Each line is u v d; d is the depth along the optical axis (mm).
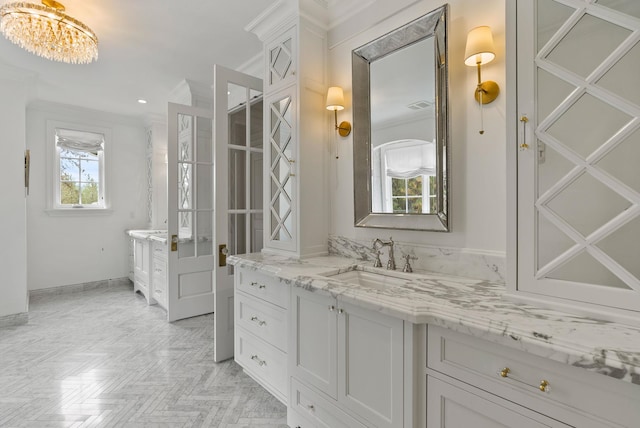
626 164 893
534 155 1016
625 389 698
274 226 2215
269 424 1644
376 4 1845
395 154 1733
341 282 1359
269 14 2066
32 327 2998
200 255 3309
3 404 1796
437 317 991
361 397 1229
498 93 1363
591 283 922
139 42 2564
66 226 4234
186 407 1779
